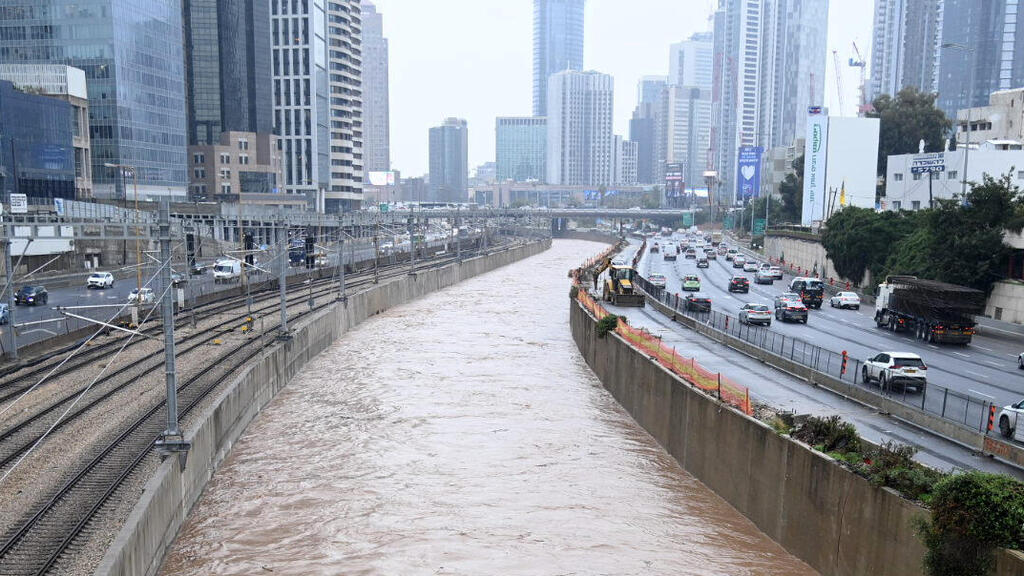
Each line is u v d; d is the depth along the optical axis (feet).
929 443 108.37
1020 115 465.47
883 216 329.93
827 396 138.72
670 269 451.94
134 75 497.05
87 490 101.24
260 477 129.08
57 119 400.88
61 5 474.49
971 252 232.32
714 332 207.62
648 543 104.99
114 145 484.74
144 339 208.85
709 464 125.59
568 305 352.28
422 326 288.30
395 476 129.70
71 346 194.59
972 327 192.95
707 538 106.52
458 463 136.15
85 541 87.25
